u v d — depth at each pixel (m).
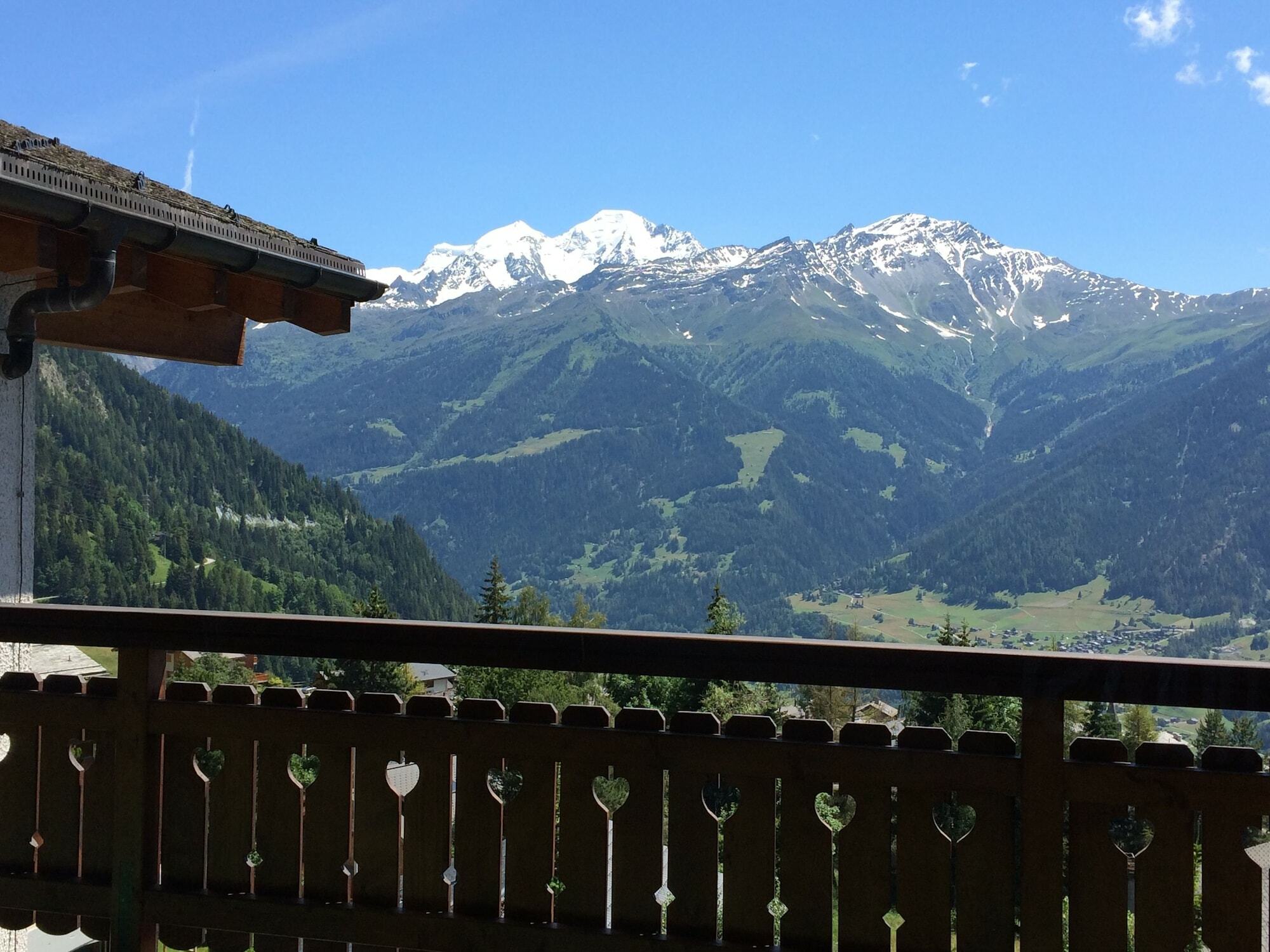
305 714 2.78
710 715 2.59
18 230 3.46
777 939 2.55
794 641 2.43
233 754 2.85
